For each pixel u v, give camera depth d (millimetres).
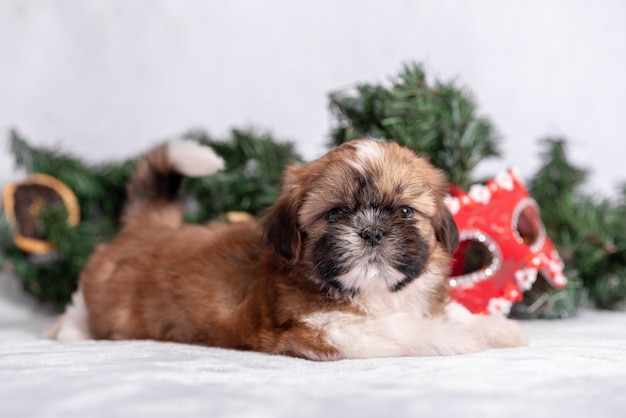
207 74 1035
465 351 531
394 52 1028
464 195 691
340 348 528
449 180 724
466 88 888
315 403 388
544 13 1044
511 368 455
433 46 1033
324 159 576
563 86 1051
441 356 516
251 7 1033
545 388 410
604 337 610
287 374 458
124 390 407
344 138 747
